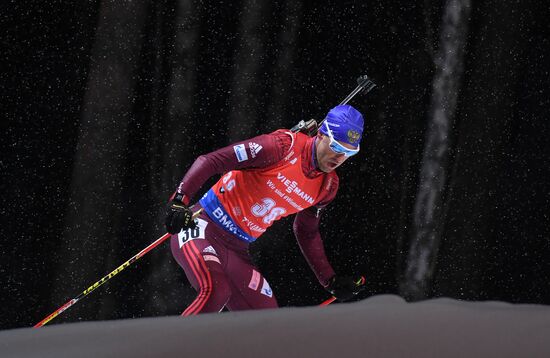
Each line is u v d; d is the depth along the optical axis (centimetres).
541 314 329
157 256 1920
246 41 1930
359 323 303
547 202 2058
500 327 306
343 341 282
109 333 294
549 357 277
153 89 1881
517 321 315
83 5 1786
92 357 271
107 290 1884
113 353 273
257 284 1041
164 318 316
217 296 956
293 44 1958
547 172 2053
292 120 1986
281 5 1942
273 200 1018
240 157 972
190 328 293
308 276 2005
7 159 1773
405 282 2056
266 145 982
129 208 1889
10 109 1762
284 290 2000
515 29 2059
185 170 1923
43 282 1827
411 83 2048
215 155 973
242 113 1948
